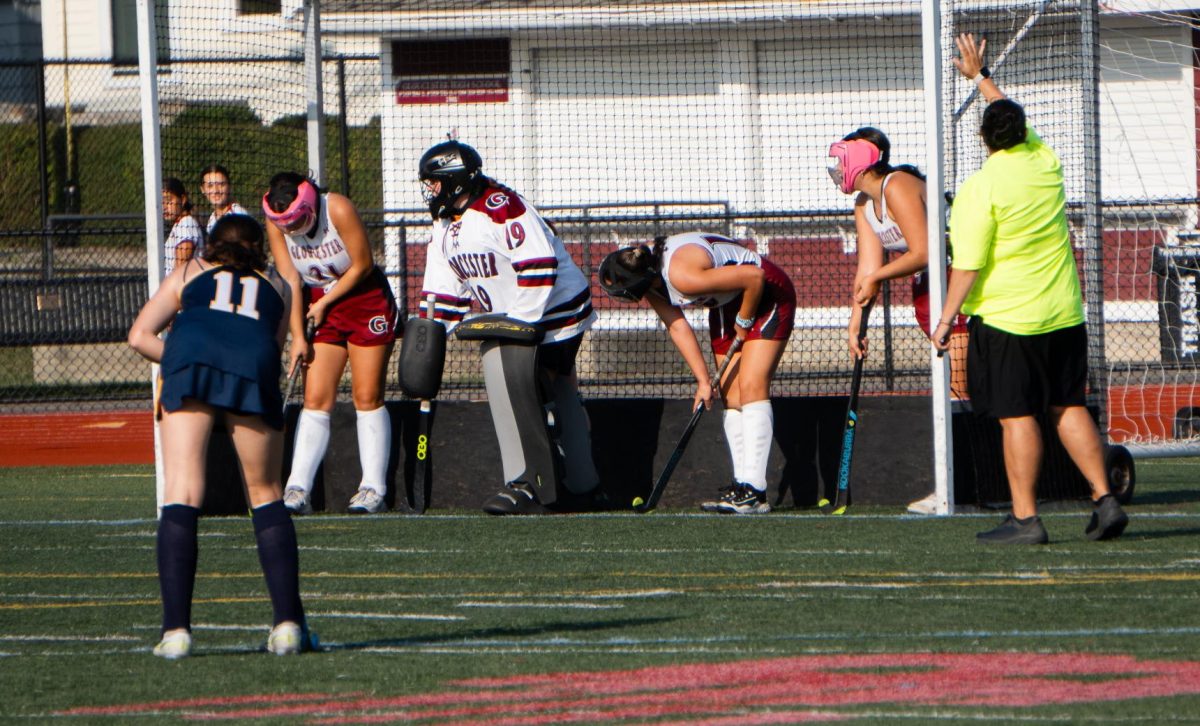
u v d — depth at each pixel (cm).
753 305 3166
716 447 3406
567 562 2638
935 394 3167
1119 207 5056
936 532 2877
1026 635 1916
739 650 1875
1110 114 6556
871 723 1514
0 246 7781
